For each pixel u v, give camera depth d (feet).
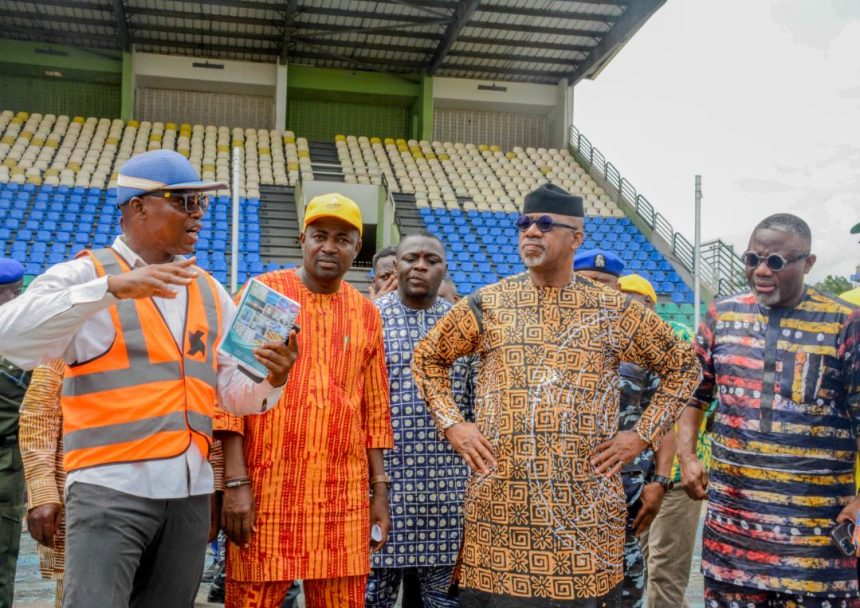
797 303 9.68
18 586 15.75
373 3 55.88
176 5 56.54
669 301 52.80
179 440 7.64
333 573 9.14
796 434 9.37
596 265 12.41
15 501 11.21
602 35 62.28
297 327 8.20
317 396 9.25
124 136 61.82
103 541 7.27
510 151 72.28
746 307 10.01
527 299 9.42
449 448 11.19
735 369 9.78
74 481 7.45
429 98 68.59
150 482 7.48
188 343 7.98
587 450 9.04
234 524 8.91
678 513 13.00
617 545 9.17
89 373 7.55
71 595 7.18
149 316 7.80
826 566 9.21
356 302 10.03
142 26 59.88
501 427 9.13
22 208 52.42
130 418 7.49
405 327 11.55
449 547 11.00
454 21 57.98
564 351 9.16
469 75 70.03
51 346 7.04
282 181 60.08
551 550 8.84
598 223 61.26
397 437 11.13
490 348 9.45
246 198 56.90
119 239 8.18
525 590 8.84
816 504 9.29
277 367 8.09
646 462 11.53
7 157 57.31
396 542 10.89
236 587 9.18
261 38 62.08
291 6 54.19
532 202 9.40
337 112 71.97
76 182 56.08
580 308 9.32
